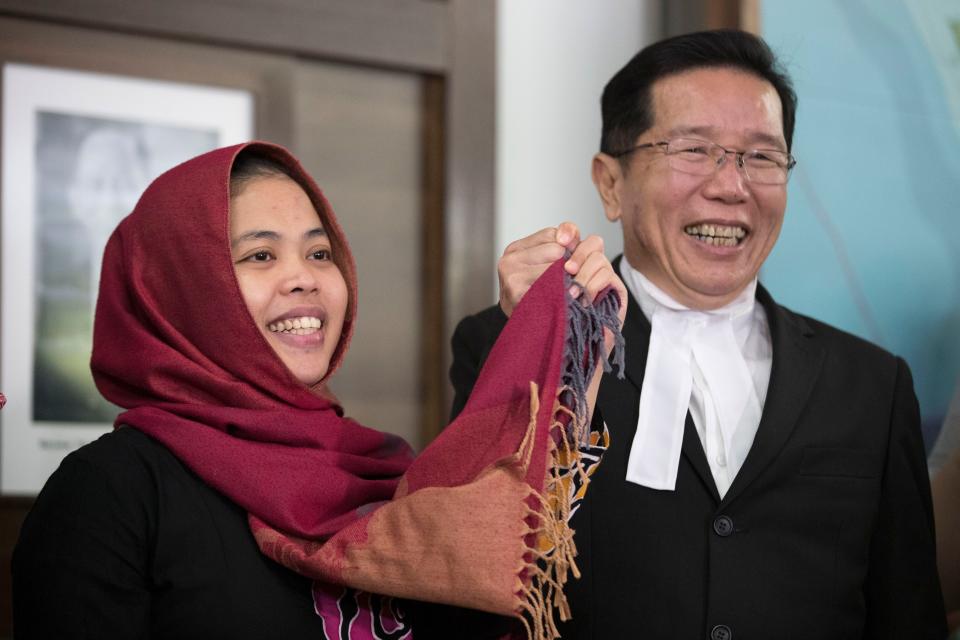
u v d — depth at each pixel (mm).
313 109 2867
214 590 1607
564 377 1712
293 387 1814
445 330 2902
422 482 1683
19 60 2561
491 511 1542
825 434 1998
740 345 2152
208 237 1760
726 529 1904
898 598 1990
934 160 3107
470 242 2939
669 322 2107
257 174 1863
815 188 2992
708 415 2033
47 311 2572
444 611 1759
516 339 1697
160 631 1594
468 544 1531
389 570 1572
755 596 1874
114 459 1655
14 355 2539
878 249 3037
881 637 2000
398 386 2914
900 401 2084
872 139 3059
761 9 2984
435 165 2971
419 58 2926
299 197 1870
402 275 2939
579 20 3133
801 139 2988
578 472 1702
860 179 3035
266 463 1714
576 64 3121
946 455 2770
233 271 1750
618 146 2197
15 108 2561
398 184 2947
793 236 2963
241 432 1759
